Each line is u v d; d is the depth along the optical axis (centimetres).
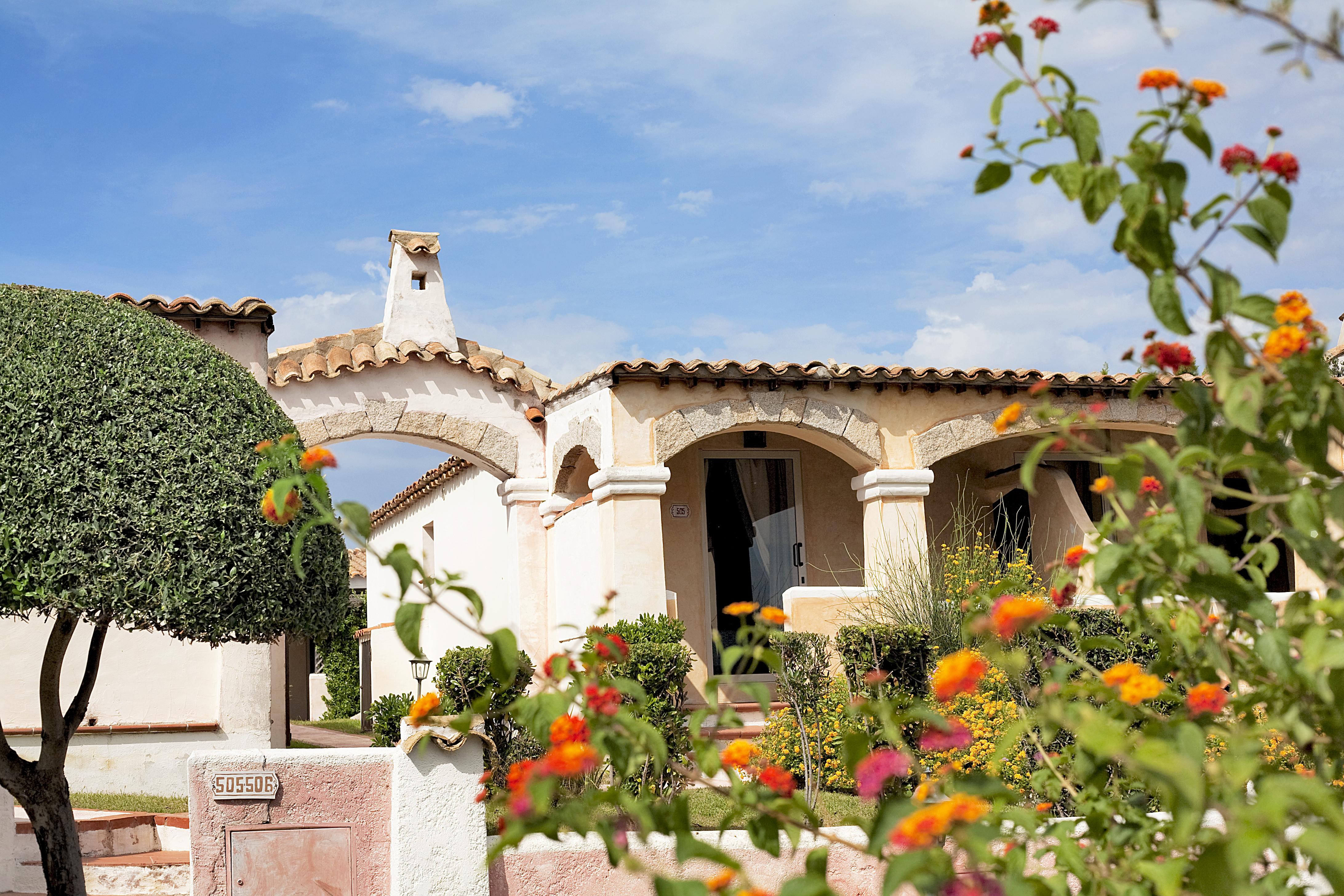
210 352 718
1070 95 310
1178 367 341
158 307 1142
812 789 795
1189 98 298
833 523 1427
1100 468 1506
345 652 2511
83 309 689
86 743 1083
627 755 363
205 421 665
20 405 620
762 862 680
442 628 1853
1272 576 1412
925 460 1267
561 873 660
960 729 315
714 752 380
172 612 622
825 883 276
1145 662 843
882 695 760
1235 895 244
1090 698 696
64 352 650
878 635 864
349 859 643
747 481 1410
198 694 1126
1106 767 354
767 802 356
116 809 976
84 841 847
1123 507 357
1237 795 268
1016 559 1230
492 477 1616
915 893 665
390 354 1311
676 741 786
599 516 1192
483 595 1648
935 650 940
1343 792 318
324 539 696
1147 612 359
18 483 602
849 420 1247
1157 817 468
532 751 812
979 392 1290
